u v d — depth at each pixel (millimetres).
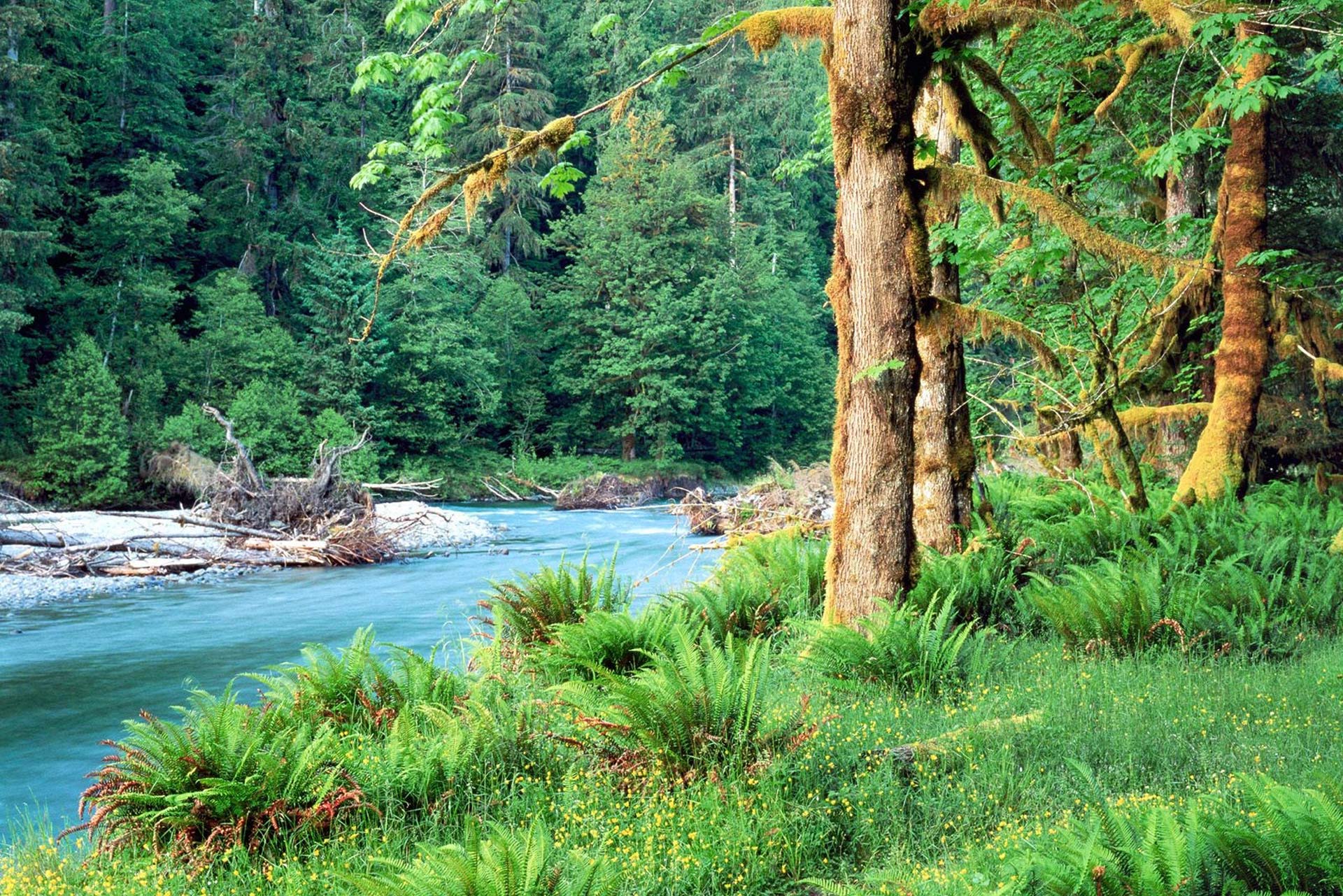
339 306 47219
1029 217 11938
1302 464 16312
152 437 37469
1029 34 13469
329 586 20297
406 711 6621
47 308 39250
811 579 10719
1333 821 3801
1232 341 13297
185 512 25344
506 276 57750
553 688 7145
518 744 6359
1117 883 3719
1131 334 12750
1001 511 12852
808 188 72188
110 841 5625
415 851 5281
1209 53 12078
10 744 9570
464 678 7707
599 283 55688
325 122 51625
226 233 46875
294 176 50938
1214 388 15859
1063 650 8406
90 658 13492
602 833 5098
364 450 45094
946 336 8898
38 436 34906
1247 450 13164
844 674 7734
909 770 5777
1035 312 14688
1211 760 5527
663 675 6117
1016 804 5285
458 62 9789
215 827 5457
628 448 55656
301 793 5691
